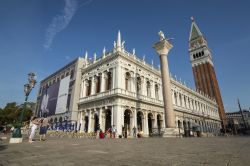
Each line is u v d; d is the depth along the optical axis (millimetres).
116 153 8477
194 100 72750
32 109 70812
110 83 40594
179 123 57031
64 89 51344
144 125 40875
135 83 41938
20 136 17328
